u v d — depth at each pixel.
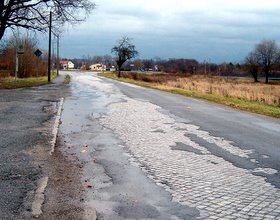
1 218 5.09
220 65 117.25
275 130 13.39
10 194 5.98
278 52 90.44
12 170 7.30
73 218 5.19
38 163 7.93
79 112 16.62
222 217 5.43
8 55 50.06
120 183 6.88
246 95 29.67
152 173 7.59
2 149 8.98
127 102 22.06
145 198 6.14
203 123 14.67
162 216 5.41
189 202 6.01
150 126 13.52
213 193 6.46
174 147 10.13
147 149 9.79
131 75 70.12
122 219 5.27
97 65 160.88
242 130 13.23
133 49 74.44
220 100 24.41
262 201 6.12
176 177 7.35
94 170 7.67
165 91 32.91
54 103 19.45
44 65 64.38
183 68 117.94
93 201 5.91
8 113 14.95
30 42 52.72
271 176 7.60
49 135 10.95
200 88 36.78
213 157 9.12
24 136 10.58
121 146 10.05
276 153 9.68
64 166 7.85
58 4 32.66
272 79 93.94
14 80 37.16
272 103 25.72
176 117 16.17
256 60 91.25
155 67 120.19
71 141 10.48
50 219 5.12
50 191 6.23
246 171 7.93
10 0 30.75
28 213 5.29
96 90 31.67
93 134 11.62
